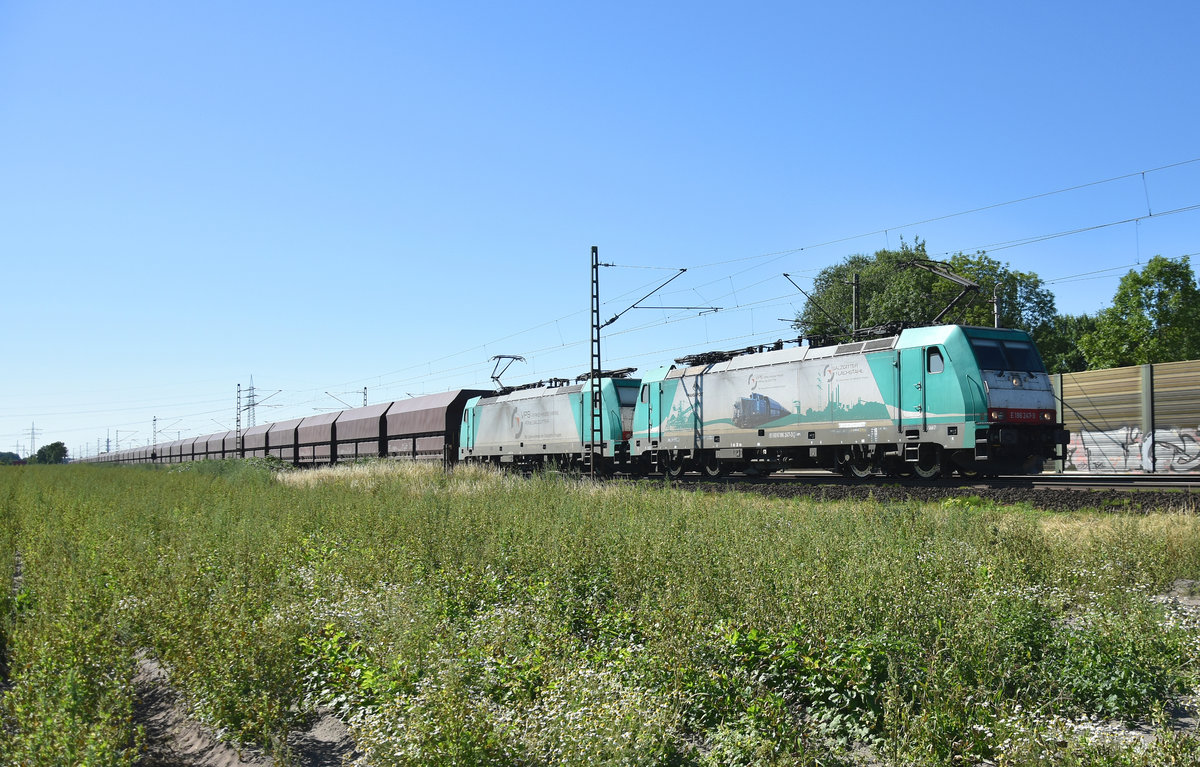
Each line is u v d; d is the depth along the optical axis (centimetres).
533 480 2195
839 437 2186
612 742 488
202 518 1527
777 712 579
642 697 570
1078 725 557
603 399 3061
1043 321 4591
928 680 593
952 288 4147
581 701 550
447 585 958
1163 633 699
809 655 661
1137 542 1062
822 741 575
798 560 938
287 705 671
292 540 1302
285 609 794
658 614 741
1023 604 746
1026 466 1950
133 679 816
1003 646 666
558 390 3234
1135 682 624
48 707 593
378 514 1498
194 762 650
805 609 733
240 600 834
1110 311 4019
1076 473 2692
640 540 1061
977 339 1955
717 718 615
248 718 645
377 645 725
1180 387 2369
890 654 639
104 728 565
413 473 2677
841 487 1953
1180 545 1094
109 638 741
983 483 1939
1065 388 2758
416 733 521
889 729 544
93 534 1411
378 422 4297
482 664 662
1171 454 2386
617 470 3070
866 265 5100
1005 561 940
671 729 550
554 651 735
